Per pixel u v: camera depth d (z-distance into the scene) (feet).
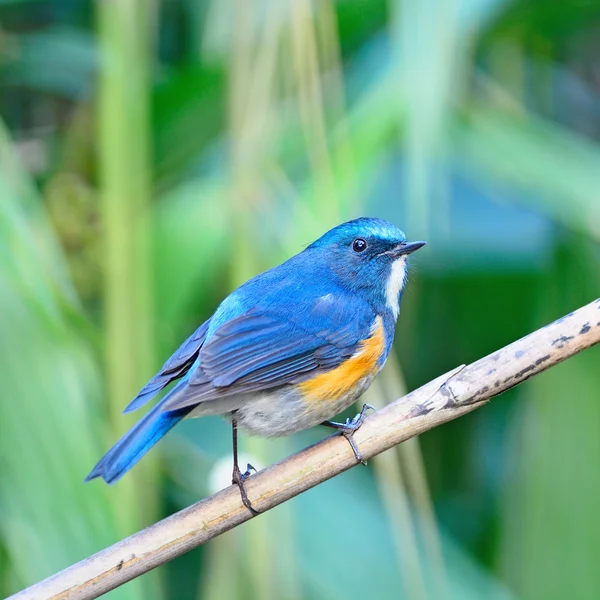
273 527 28.19
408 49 27.22
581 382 32.01
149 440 23.58
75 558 23.47
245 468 32.58
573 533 31.68
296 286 28.94
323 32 27.55
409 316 39.65
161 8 40.83
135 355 27.12
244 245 28.07
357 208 28.78
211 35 33.99
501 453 40.50
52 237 29.35
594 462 31.76
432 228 38.24
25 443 23.98
